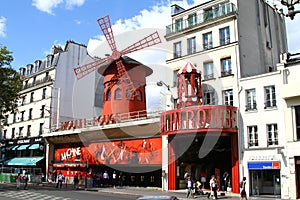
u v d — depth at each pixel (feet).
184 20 78.18
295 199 55.52
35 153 112.06
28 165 108.58
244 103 64.54
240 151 63.57
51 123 107.76
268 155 59.88
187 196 58.59
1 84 80.18
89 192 69.77
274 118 60.29
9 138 125.70
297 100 57.52
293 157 56.90
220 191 66.85
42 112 112.47
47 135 104.12
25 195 60.75
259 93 62.95
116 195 62.90
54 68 112.16
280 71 60.64
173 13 82.79
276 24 83.71
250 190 61.36
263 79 62.75
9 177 101.45
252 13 75.10
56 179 100.48
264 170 61.26
